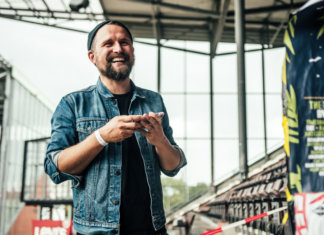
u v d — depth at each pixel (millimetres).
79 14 14250
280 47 16891
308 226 1138
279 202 3773
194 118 16578
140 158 1341
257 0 13812
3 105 15031
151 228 1284
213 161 16047
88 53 1461
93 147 1194
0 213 14289
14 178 15680
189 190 15742
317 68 1197
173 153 1373
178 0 13938
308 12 1189
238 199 6906
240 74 9555
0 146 14562
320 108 1185
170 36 17031
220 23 13492
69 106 1379
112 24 1388
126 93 1468
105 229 1245
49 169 1284
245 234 6211
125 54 1370
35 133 18641
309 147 1171
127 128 1187
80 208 1293
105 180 1278
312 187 1154
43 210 7531
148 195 1313
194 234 9031
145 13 15031
